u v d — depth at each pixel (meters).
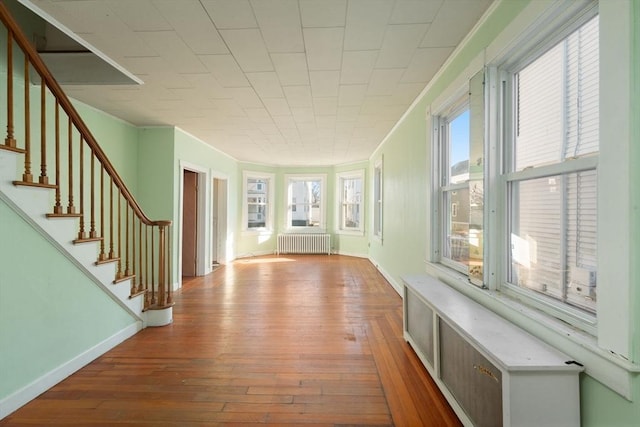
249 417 1.98
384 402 2.14
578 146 1.60
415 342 2.82
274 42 2.58
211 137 5.86
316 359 2.75
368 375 2.48
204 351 2.91
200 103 4.00
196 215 6.34
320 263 7.72
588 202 1.53
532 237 1.95
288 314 3.96
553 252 1.77
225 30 2.41
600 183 1.30
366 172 8.38
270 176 9.21
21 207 2.05
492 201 2.22
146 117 4.61
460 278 2.63
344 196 9.19
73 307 2.54
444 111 3.19
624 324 1.19
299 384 2.35
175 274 5.20
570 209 1.65
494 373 1.53
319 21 2.30
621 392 1.21
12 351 2.03
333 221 9.35
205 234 6.39
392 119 4.72
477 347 1.65
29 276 2.15
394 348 2.96
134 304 3.32
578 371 1.39
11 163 1.99
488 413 1.60
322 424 1.92
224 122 4.86
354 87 3.49
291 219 9.42
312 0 2.07
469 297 2.46
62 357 2.42
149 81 3.33
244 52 2.74
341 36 2.50
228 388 2.30
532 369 1.38
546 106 1.83
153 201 5.13
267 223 9.28
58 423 1.91
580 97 1.58
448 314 2.07
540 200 1.88
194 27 2.37
